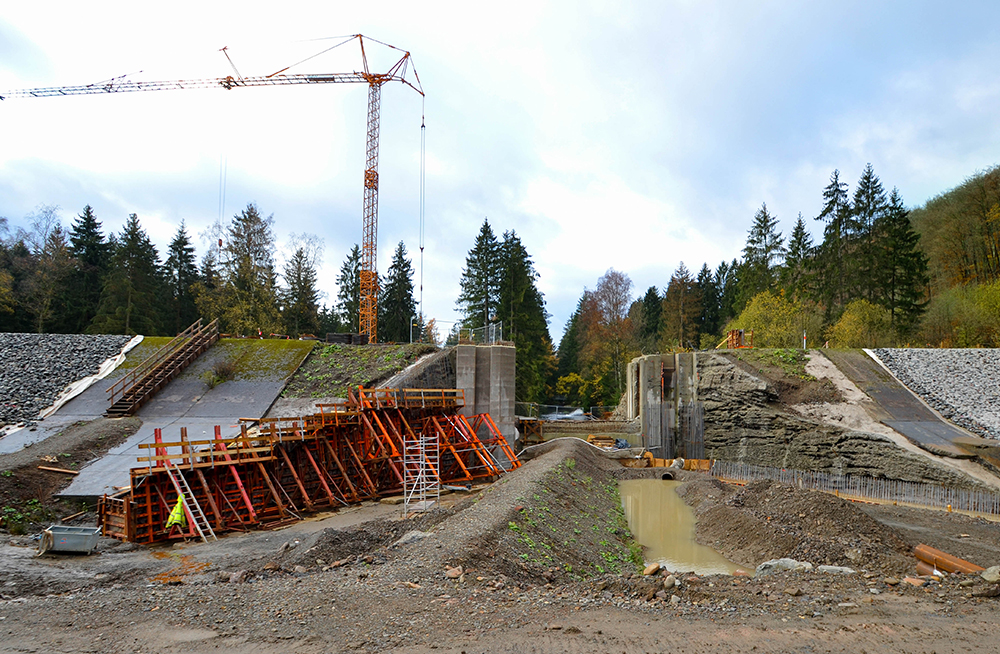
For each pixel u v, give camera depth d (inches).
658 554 816.9
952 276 2178.9
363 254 2755.9
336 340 1812.3
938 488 1086.4
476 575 514.3
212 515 903.1
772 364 1660.9
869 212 2169.0
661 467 1587.1
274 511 975.6
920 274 2031.3
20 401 1219.2
